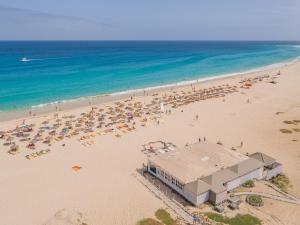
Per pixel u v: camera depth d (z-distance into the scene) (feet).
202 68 512.63
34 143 180.34
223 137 195.42
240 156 149.59
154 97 291.38
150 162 145.59
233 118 232.94
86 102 274.77
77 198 125.29
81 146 177.47
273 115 241.14
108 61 601.62
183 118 231.30
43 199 124.36
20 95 294.05
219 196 121.49
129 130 203.72
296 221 112.98
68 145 178.40
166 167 137.90
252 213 117.19
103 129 204.74
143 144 182.29
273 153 171.83
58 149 172.86
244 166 139.03
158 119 227.81
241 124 220.02
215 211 118.62
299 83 366.43
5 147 175.01
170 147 175.11
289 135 199.62
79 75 407.64
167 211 117.91
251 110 253.44
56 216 110.93
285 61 646.33
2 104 263.49
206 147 158.10
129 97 293.43
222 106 263.90
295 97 298.35
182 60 648.38
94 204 121.29
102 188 133.18
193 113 243.81
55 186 134.41
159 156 150.10
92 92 313.32
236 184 134.72
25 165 153.69
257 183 140.26
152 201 124.67
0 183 136.15
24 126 207.00
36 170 148.77
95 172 147.43
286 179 143.43
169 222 110.83
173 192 131.95
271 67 534.78
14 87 325.42
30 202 122.31
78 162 157.69
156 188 134.62
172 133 201.16
